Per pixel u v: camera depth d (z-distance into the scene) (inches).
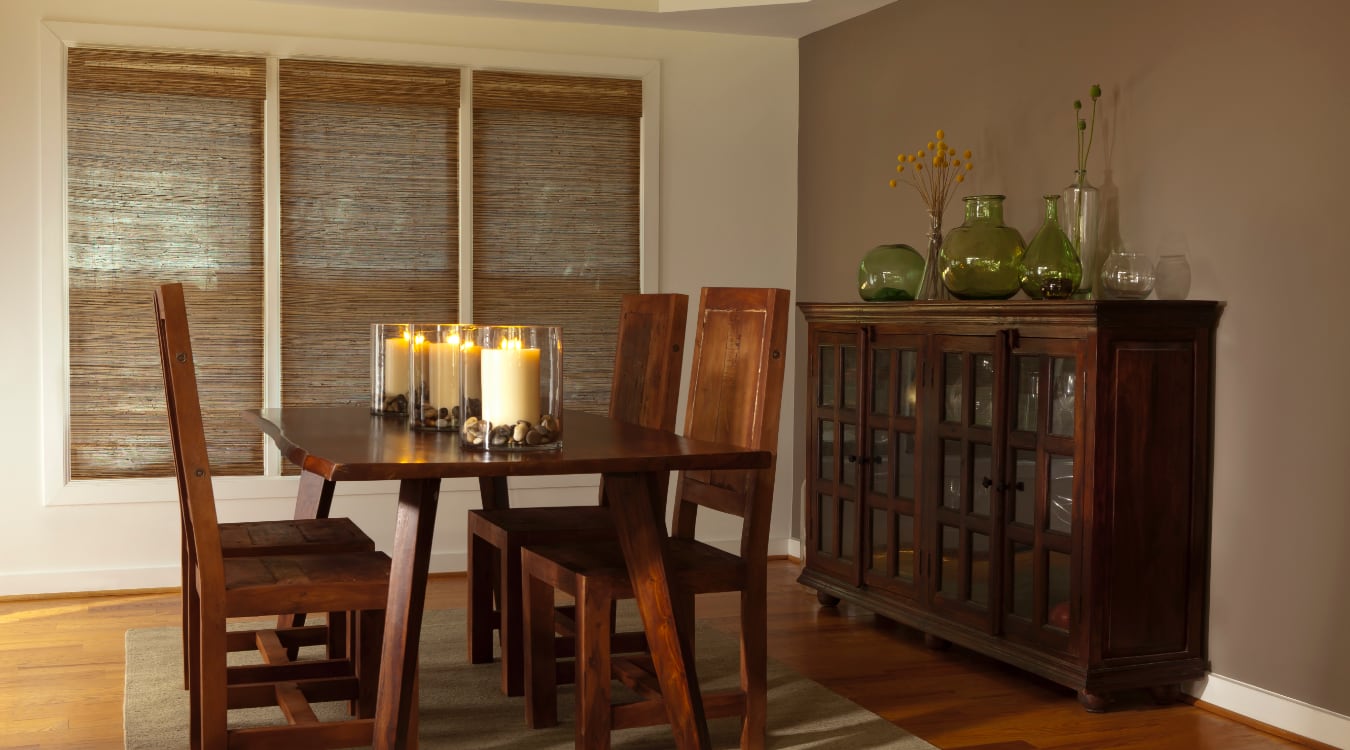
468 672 137.2
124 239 179.3
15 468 175.2
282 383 187.3
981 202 147.9
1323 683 118.3
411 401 109.6
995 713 126.5
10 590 175.5
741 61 208.4
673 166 205.3
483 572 140.0
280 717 121.3
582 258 201.6
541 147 198.8
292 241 187.0
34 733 116.2
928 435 148.7
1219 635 129.6
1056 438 129.1
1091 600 124.6
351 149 189.3
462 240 194.4
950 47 172.4
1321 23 117.3
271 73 184.5
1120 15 141.7
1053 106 152.7
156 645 148.2
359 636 109.1
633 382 138.5
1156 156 136.6
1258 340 124.6
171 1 179.2
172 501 182.2
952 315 143.7
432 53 191.5
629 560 100.7
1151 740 118.6
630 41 202.1
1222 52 128.2
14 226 173.6
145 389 181.3
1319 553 118.6
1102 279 133.3
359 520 190.5
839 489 167.2
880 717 123.2
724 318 117.0
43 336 175.3
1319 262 118.0
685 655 100.6
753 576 108.7
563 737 115.7
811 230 208.5
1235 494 127.7
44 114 174.1
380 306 191.8
